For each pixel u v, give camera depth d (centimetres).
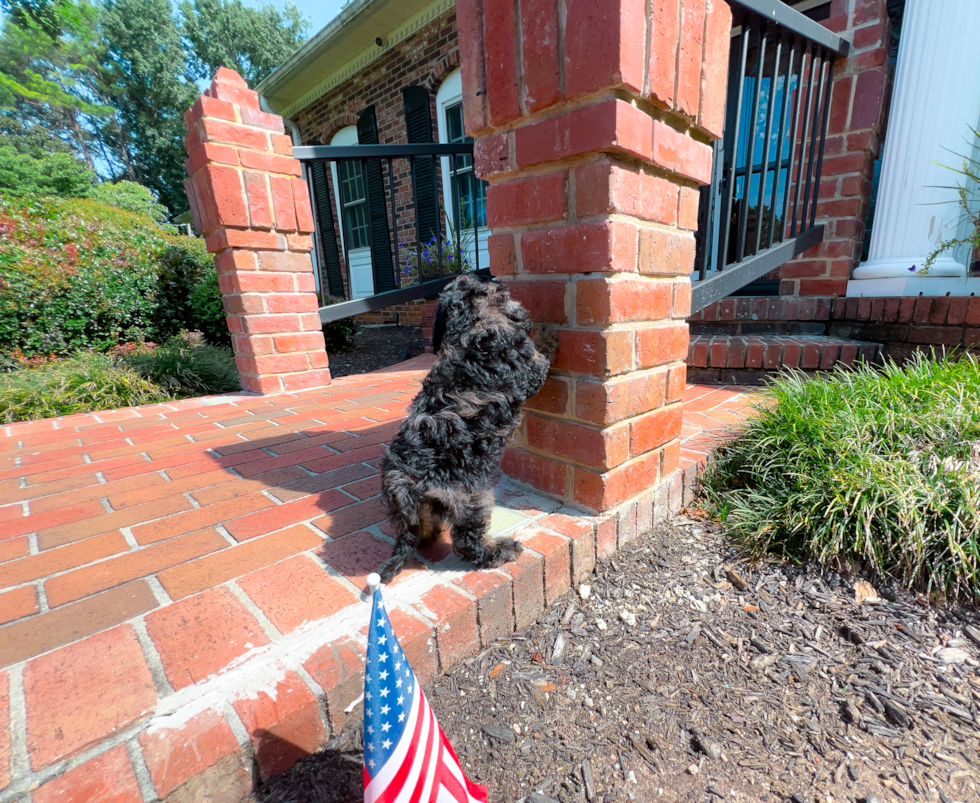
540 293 190
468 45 180
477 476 167
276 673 122
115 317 640
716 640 160
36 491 235
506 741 128
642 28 146
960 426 206
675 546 209
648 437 204
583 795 116
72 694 116
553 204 174
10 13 2612
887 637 160
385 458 172
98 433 321
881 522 187
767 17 265
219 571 167
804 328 420
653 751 126
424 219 838
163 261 708
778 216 455
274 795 111
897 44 405
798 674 148
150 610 147
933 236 360
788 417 242
